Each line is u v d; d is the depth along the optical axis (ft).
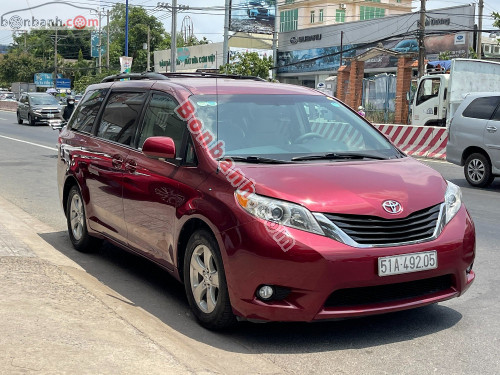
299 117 17.07
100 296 15.75
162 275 19.29
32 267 17.08
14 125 106.52
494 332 14.52
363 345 13.66
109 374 10.44
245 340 13.91
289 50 173.17
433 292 13.89
